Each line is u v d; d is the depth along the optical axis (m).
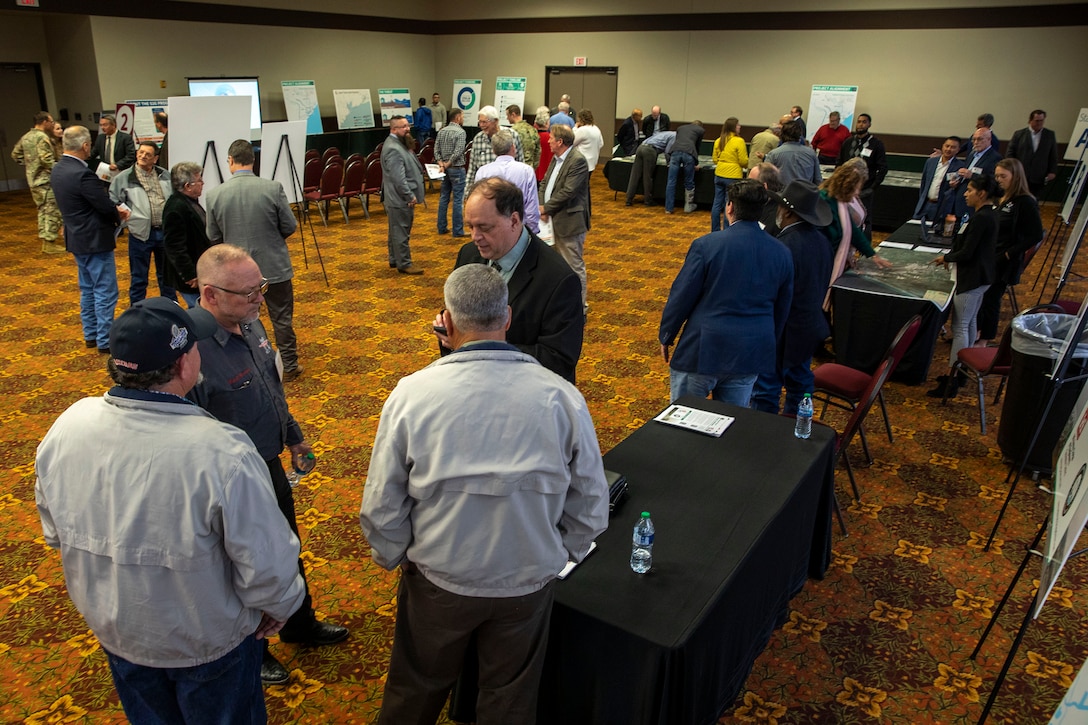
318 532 3.09
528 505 1.48
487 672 1.65
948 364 5.00
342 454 3.71
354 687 2.31
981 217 4.16
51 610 2.63
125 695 1.53
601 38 14.73
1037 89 11.22
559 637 1.78
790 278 3.00
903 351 2.96
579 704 1.82
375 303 6.02
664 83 14.33
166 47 11.71
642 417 4.14
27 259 7.16
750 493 2.24
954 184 6.12
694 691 1.76
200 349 1.93
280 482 2.20
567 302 2.31
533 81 15.77
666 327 2.98
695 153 9.81
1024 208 4.67
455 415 1.45
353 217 9.45
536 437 1.46
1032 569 2.92
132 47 11.26
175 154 5.47
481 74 16.38
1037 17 10.95
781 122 6.56
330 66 14.48
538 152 9.24
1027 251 5.00
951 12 11.52
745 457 2.44
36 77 11.40
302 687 2.30
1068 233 9.05
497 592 1.51
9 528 3.09
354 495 3.37
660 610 1.74
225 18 12.45
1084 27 10.68
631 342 5.28
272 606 1.49
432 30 16.61
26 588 2.74
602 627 1.70
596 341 5.29
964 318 4.39
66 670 2.36
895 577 2.86
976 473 3.62
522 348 2.34
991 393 4.54
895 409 4.31
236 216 4.07
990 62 11.45
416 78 16.52
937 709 2.26
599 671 1.75
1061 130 11.19
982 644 2.50
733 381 3.05
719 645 1.88
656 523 2.08
